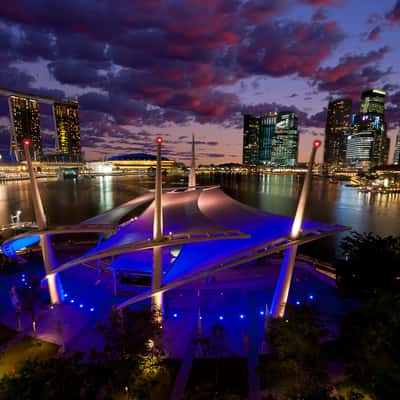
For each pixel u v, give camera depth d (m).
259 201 127.19
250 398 15.31
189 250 24.95
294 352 14.19
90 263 33.22
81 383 13.13
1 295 26.42
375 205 115.25
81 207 101.31
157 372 15.70
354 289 24.69
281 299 21.53
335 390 15.56
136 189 175.25
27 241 38.34
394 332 14.65
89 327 21.50
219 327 17.84
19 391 11.92
